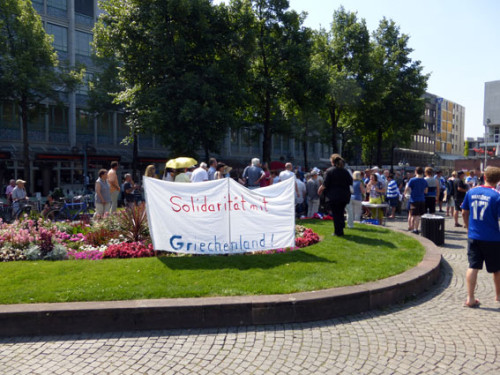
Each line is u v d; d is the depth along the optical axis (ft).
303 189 45.42
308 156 199.82
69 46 114.32
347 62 107.65
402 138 138.72
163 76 76.33
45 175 107.65
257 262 22.86
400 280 19.72
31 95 80.69
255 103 88.58
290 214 25.38
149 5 74.23
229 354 13.83
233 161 150.51
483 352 13.85
